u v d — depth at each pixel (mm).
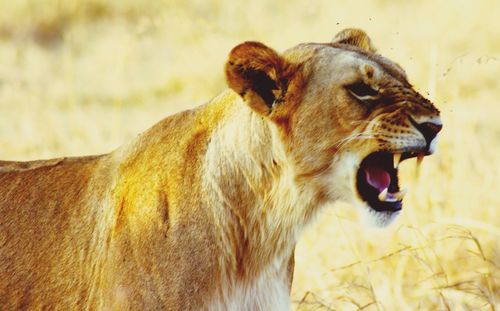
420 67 22078
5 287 9648
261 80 9148
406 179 14516
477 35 26594
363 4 30344
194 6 30234
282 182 9219
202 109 9484
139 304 9000
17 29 30938
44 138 19484
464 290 11930
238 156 9188
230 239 9164
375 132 9023
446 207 14289
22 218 9766
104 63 26375
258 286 9367
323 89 9109
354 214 14141
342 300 11750
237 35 25625
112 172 9562
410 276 12727
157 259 8977
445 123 17422
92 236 9469
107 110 22734
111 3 31797
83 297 9414
